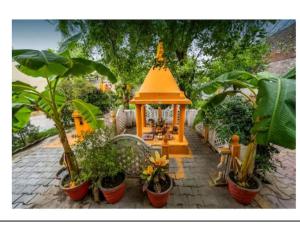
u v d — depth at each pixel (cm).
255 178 228
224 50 244
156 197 212
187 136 526
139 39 241
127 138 265
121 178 244
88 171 231
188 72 425
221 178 266
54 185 280
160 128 482
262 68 425
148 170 224
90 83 674
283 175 294
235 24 202
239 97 315
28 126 481
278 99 135
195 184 274
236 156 248
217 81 211
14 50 159
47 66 154
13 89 189
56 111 216
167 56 274
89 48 275
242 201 224
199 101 577
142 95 367
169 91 365
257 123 144
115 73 395
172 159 367
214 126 364
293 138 122
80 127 464
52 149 445
